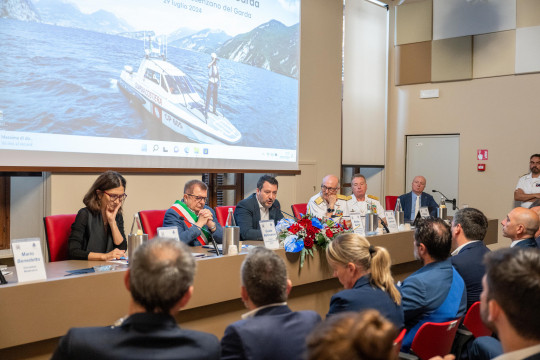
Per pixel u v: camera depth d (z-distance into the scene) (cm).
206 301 240
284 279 148
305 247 286
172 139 465
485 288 115
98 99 410
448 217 533
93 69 407
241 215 380
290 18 589
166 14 460
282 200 591
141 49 440
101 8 412
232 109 523
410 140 759
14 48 361
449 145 727
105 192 276
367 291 185
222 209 390
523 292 105
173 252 121
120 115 425
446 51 717
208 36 497
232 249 261
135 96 436
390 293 189
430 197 582
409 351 212
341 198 481
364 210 484
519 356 105
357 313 79
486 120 691
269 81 563
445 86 724
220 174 555
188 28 479
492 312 112
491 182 688
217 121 506
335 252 197
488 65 688
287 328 140
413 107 751
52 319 188
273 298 146
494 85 686
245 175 582
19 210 401
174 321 120
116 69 422
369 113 735
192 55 483
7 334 176
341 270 197
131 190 443
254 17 545
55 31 383
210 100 499
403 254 379
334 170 669
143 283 116
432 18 730
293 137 595
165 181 471
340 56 677
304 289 307
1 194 396
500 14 675
